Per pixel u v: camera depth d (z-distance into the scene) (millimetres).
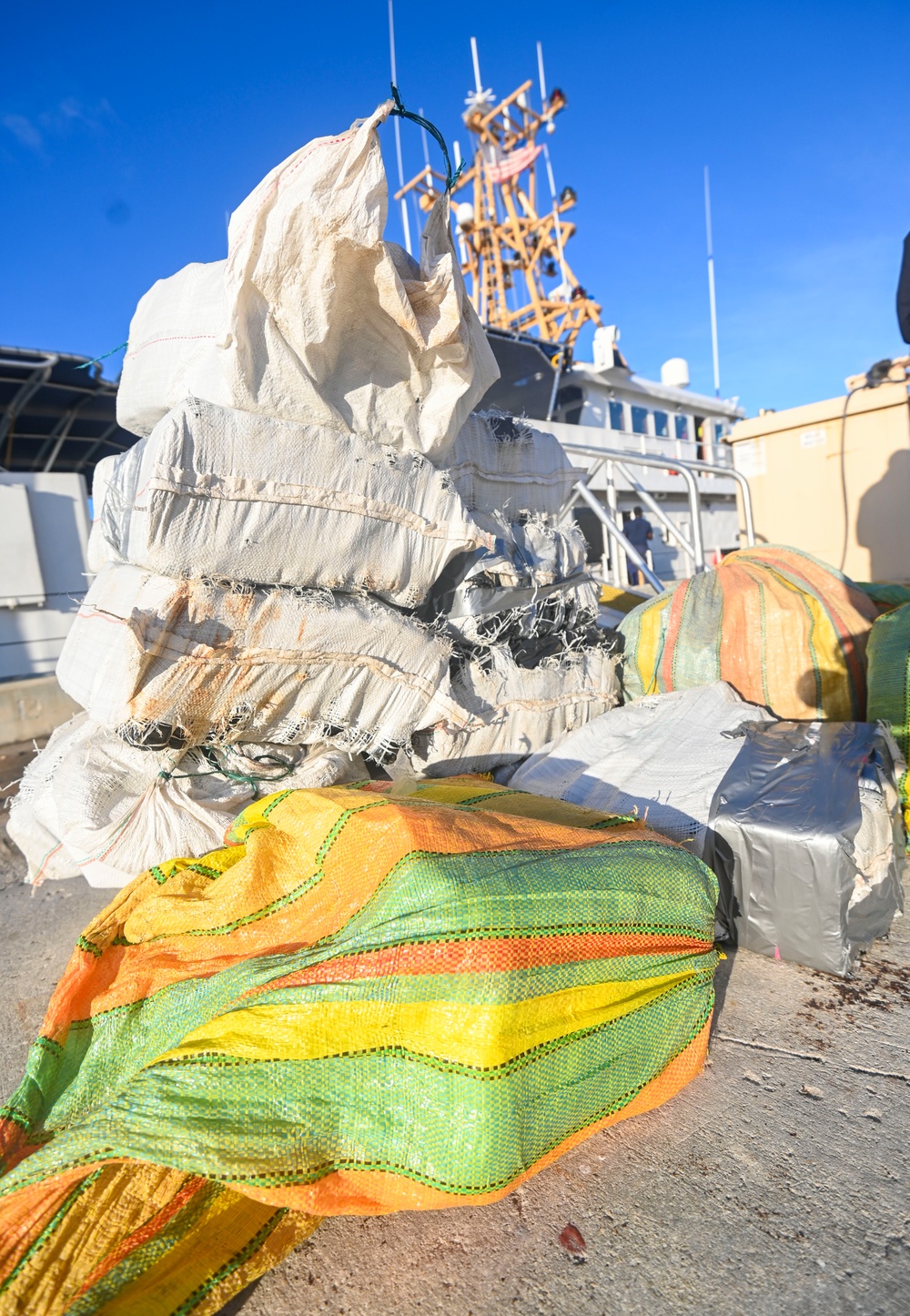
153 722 2053
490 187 15852
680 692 2961
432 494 2467
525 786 2635
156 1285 1079
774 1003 1842
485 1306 1117
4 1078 1723
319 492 2191
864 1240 1185
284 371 2102
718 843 2041
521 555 2951
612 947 1389
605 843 1633
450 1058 1192
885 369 5414
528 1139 1209
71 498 6926
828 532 5980
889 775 2268
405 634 2404
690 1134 1429
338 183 1839
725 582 3223
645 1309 1096
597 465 5109
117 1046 1452
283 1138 1161
